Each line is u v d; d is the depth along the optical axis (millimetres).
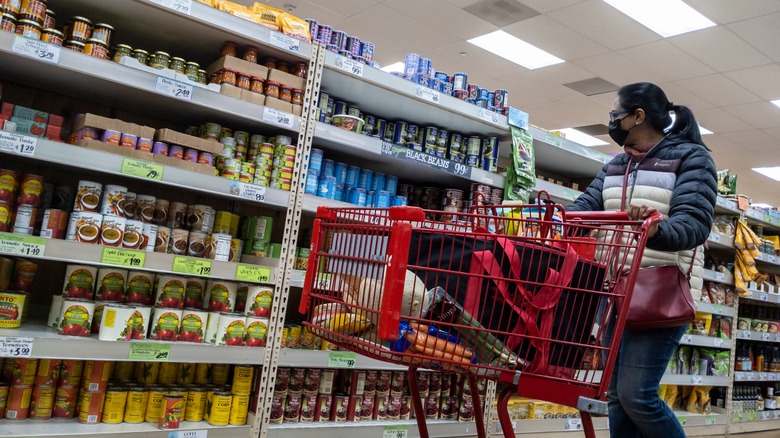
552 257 1334
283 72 2346
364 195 2719
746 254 4258
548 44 6137
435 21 5984
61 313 1921
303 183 2340
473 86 3014
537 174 4078
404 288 1300
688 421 3957
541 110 8398
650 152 1965
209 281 2299
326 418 2443
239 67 2246
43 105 2365
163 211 2232
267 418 2207
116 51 2100
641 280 1841
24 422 1871
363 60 2631
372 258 1354
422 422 1553
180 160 2102
